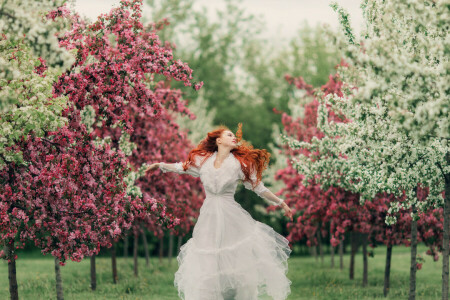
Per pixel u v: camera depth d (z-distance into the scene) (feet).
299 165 47.32
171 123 56.34
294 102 122.11
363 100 24.13
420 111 23.41
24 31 20.81
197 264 22.48
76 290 53.06
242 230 22.91
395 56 23.49
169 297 48.26
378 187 34.78
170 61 37.99
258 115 145.89
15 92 27.45
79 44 35.40
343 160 44.29
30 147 32.94
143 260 93.61
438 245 53.72
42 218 32.37
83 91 34.65
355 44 31.17
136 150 51.26
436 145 31.91
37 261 86.58
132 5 37.63
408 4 24.38
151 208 37.81
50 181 31.73
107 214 34.65
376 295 51.96
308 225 67.97
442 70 24.66
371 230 55.67
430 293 53.16
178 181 61.21
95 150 35.47
